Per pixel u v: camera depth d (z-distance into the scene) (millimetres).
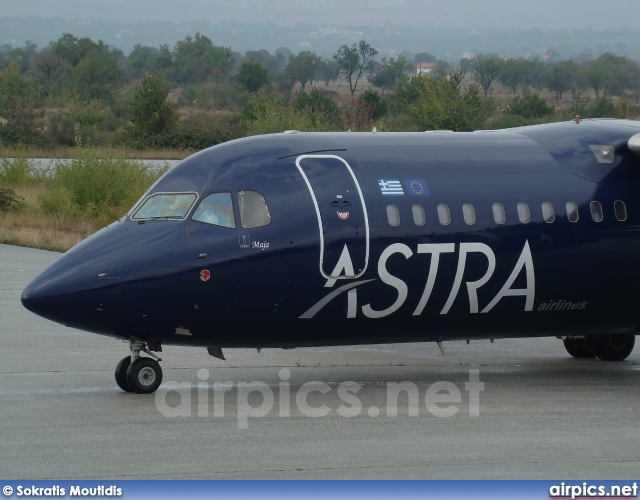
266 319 56531
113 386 59500
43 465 43688
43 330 77812
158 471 43031
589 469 44406
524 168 62969
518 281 61062
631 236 63406
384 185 59000
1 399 55781
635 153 64375
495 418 52938
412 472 43469
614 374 66688
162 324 55250
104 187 152250
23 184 180875
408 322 59656
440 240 59000
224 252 55281
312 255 56438
